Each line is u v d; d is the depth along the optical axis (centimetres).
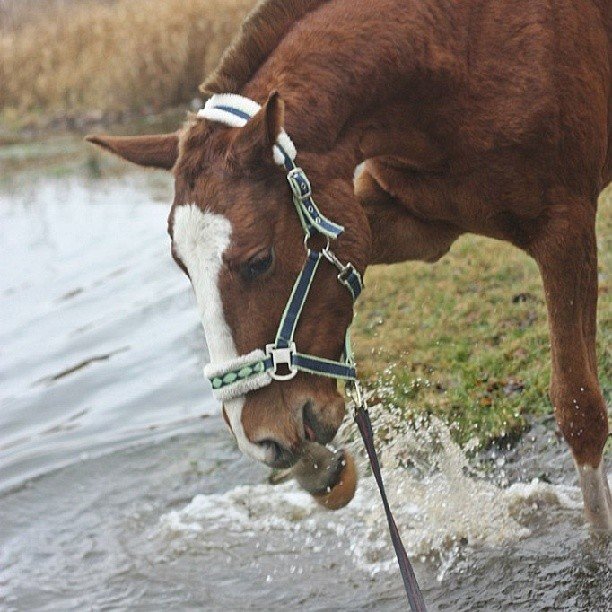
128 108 1698
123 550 455
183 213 310
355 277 329
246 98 332
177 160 323
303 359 319
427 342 548
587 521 398
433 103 360
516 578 391
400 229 400
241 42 346
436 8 359
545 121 363
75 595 425
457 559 410
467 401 494
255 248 306
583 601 370
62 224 1060
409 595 321
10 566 453
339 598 400
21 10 2253
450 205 382
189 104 1673
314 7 356
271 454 315
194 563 438
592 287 381
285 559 433
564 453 461
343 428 484
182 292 776
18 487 516
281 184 315
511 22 365
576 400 378
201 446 535
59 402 630
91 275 874
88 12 2041
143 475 516
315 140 334
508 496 435
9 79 1883
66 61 1889
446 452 444
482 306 570
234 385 309
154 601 414
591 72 374
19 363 706
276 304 313
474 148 364
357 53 346
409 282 620
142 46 1689
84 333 737
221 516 469
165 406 595
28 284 881
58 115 1758
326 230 319
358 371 530
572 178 373
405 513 445
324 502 348
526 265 605
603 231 622
